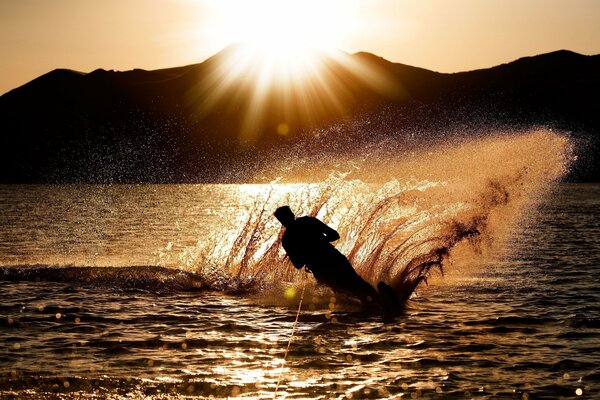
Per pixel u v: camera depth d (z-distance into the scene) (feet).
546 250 77.36
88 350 33.30
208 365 30.63
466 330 37.32
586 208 179.63
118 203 256.93
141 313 42.91
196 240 101.04
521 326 38.06
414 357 31.91
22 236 107.34
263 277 54.60
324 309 44.09
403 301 46.16
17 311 43.29
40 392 26.55
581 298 46.55
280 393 26.68
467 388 27.20
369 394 26.58
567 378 28.37
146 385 27.48
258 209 62.54
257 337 36.24
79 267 60.59
